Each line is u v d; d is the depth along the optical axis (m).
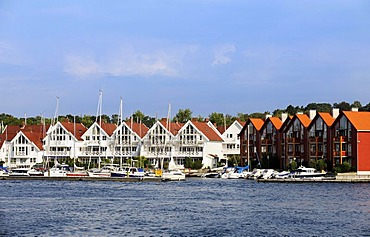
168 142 174.00
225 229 62.38
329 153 143.38
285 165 156.25
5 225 65.00
